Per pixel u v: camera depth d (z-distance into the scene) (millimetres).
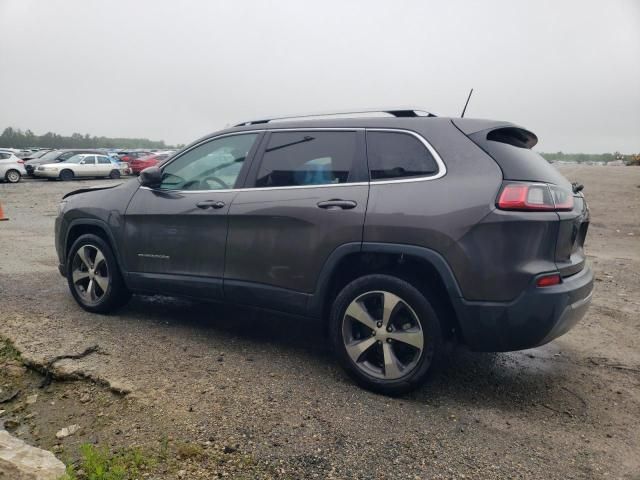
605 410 3375
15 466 2490
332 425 3000
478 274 3084
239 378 3570
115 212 4605
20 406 3258
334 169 3660
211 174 4242
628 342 4680
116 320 4676
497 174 3154
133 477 2479
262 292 3846
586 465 2732
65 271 5062
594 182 21359
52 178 28484
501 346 3146
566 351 4441
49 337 4121
